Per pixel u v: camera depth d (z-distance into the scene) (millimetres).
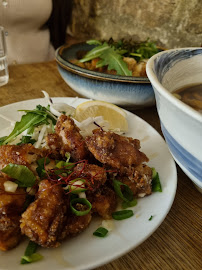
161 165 203
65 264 134
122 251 139
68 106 255
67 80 289
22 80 346
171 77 199
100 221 168
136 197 182
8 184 158
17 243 149
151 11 390
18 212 154
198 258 152
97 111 253
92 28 543
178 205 187
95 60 322
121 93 265
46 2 534
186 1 337
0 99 301
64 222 152
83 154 190
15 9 510
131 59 323
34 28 563
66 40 626
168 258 151
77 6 572
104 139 179
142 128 247
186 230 169
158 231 167
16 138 222
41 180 170
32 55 569
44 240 141
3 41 341
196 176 161
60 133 196
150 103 281
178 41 370
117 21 467
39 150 185
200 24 333
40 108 238
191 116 126
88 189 167
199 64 211
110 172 181
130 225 159
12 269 130
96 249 144
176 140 158
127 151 183
